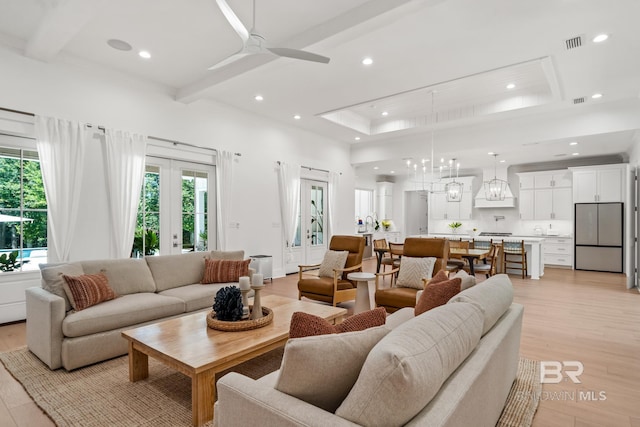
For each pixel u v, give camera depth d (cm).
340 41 344
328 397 122
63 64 406
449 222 1053
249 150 617
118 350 290
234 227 591
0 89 363
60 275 292
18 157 388
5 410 215
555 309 449
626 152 740
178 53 409
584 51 370
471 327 148
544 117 588
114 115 448
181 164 534
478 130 659
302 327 136
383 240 698
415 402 102
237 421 125
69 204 400
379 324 154
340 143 834
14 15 332
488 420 155
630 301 493
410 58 400
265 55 397
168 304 326
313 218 778
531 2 292
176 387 242
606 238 754
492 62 407
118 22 345
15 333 349
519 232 934
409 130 700
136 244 478
